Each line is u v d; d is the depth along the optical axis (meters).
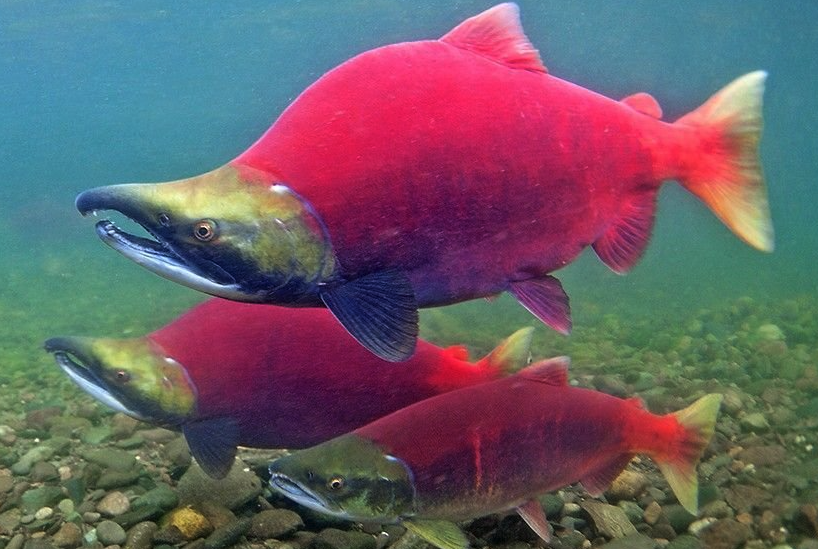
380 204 0.67
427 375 1.01
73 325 3.95
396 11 15.91
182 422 1.02
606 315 3.75
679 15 17.84
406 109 0.68
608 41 22.94
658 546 1.07
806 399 1.89
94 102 33.91
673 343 2.69
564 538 1.10
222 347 1.00
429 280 0.70
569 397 0.96
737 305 3.86
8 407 1.89
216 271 0.66
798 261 9.69
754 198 0.74
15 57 21.41
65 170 45.22
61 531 1.07
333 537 1.05
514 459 0.93
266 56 22.73
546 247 0.73
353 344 0.99
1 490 1.18
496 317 3.81
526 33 0.73
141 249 0.67
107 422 1.58
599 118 0.73
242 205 0.65
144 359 1.01
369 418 1.02
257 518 1.08
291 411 1.02
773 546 1.11
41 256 9.80
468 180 0.69
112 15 15.23
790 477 1.32
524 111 0.70
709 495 1.24
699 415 1.01
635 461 1.36
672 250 12.06
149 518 1.09
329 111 0.67
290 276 0.66
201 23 16.59
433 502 0.91
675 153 0.75
